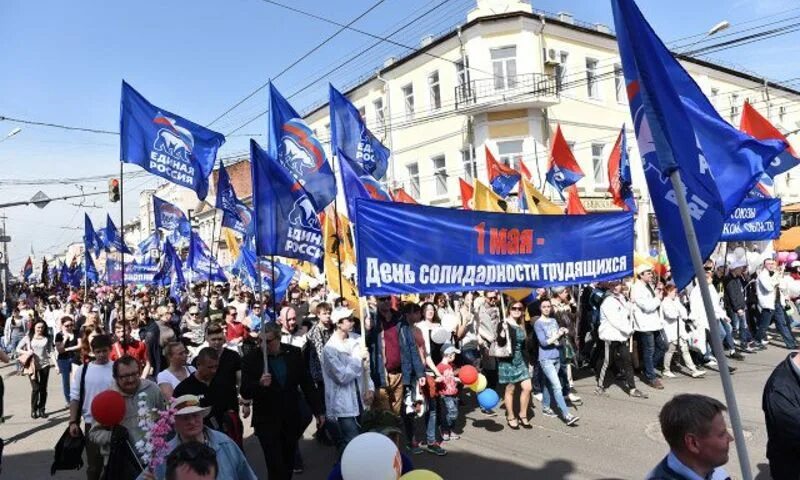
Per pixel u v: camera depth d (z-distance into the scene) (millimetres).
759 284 12914
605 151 26047
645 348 10016
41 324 10609
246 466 3793
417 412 7148
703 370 11031
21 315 16875
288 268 13703
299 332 8109
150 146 8570
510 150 23859
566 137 24641
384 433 3561
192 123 9109
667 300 10648
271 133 8289
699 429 2428
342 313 6570
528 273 8156
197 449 2809
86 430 5609
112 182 14188
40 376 10414
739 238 9078
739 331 12648
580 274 8750
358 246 6746
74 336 11578
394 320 7402
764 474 6070
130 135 8367
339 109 9406
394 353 7219
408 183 27875
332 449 7680
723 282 12953
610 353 9938
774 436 3605
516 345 8109
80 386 5656
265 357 5453
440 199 26156
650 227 26359
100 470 5449
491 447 7348
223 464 3646
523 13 23266
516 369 8109
